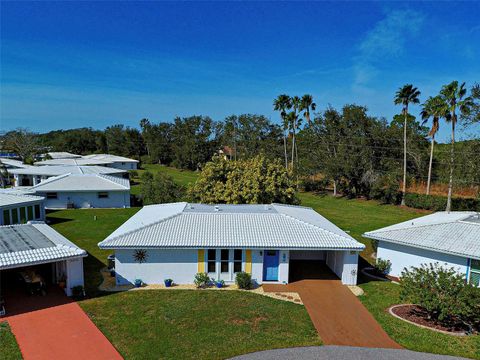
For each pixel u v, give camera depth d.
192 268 19.08
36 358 12.21
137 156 104.94
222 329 14.40
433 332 14.46
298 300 17.50
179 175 79.38
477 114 31.83
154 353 12.64
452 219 22.14
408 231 21.33
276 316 15.66
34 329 14.16
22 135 86.94
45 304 16.42
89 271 20.73
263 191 29.05
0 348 12.73
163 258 18.89
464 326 15.04
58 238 19.62
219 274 19.20
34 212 31.61
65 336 13.66
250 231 19.89
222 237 19.14
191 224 20.38
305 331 14.45
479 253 17.84
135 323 14.72
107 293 17.78
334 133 52.31
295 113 57.66
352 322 15.31
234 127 82.62
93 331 14.05
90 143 120.31
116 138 115.19
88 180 41.28
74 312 15.64
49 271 19.50
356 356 12.72
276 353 12.82
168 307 16.22
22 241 18.34
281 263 19.48
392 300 17.75
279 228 20.39
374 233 22.12
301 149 60.47
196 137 90.38
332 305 17.00
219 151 93.12
